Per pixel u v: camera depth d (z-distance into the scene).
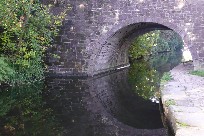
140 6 15.16
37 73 14.57
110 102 12.25
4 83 13.29
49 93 12.64
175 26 15.09
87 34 15.55
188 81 12.38
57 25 15.14
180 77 13.41
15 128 8.06
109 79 17.66
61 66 15.68
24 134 7.59
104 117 9.81
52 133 7.79
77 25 15.52
